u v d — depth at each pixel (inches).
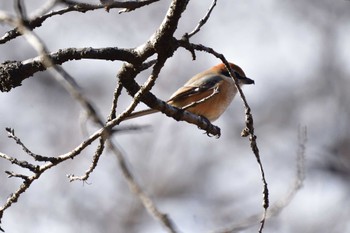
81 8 208.2
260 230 223.5
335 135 679.1
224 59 214.5
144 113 303.0
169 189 614.5
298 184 291.1
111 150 177.6
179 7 194.4
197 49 209.5
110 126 207.8
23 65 225.6
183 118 259.1
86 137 217.3
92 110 153.9
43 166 216.2
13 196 219.5
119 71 217.9
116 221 567.2
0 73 225.5
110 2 201.5
